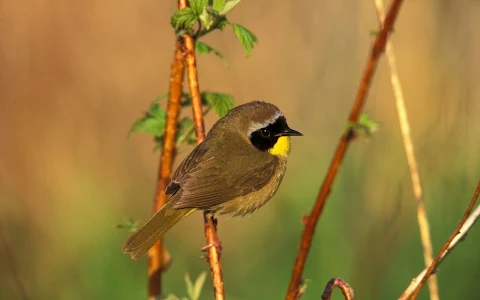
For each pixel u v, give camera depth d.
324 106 14.41
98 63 14.38
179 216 7.31
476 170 12.09
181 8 6.47
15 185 13.75
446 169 12.05
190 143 7.27
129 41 14.46
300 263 6.32
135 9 14.46
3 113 14.01
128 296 11.56
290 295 6.32
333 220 11.79
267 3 14.60
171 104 6.86
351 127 6.20
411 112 13.00
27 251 12.83
